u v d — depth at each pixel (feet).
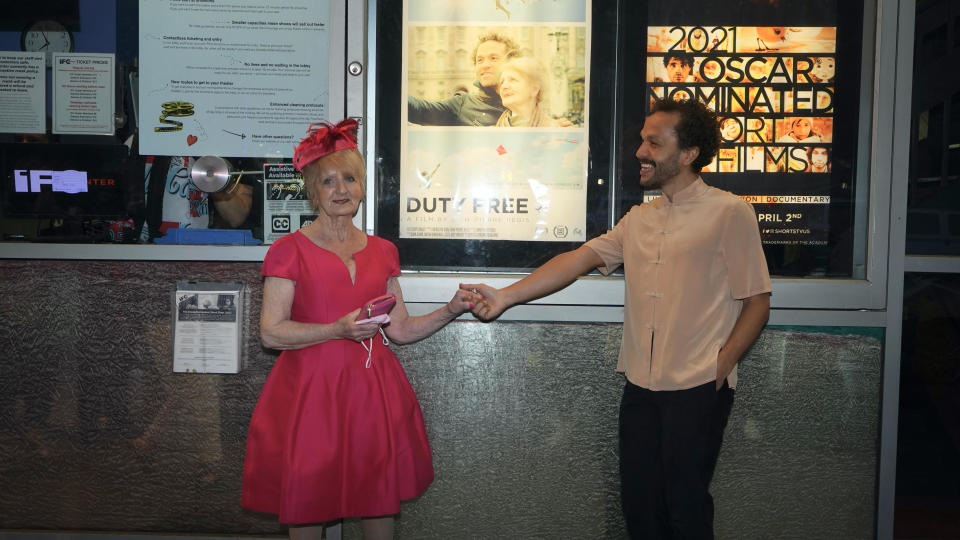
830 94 8.78
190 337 8.82
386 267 7.61
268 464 7.16
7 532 9.06
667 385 7.16
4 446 9.05
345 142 7.27
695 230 7.19
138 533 9.07
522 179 8.89
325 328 6.95
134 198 8.93
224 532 9.09
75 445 9.05
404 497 7.32
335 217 7.35
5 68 8.85
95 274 8.92
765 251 8.90
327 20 8.78
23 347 8.98
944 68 8.86
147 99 8.84
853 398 8.89
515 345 8.89
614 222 8.91
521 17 8.78
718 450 7.36
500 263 8.95
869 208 8.79
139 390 8.98
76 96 8.86
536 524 9.05
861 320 8.80
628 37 8.79
